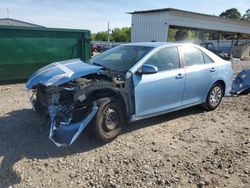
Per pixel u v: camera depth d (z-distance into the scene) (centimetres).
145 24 2356
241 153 457
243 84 877
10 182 349
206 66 634
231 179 379
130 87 488
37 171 376
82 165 397
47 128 509
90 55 1073
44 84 437
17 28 915
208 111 681
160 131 538
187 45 609
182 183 365
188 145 482
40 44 967
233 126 588
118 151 445
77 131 421
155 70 487
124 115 491
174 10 2219
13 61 930
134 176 375
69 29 1012
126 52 559
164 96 543
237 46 3228
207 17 2650
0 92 810
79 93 433
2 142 456
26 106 655
